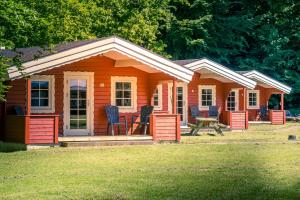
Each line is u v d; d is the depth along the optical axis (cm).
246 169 1233
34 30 1532
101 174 1156
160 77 2022
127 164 1312
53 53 1681
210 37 4000
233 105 3022
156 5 3272
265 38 4153
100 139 1788
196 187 1009
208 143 1877
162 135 1878
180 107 2616
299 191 978
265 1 3875
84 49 1748
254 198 916
